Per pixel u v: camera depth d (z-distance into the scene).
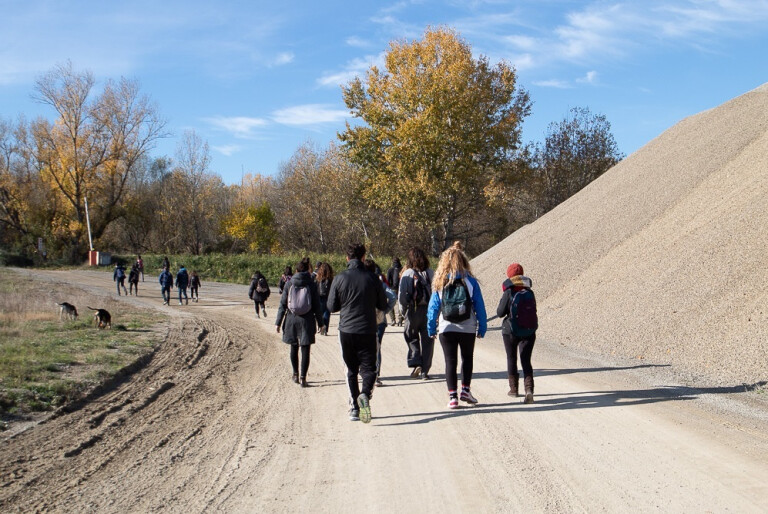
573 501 4.53
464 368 7.61
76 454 6.04
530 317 7.81
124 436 6.74
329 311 7.32
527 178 53.00
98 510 4.58
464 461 5.54
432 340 9.74
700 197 17.94
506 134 50.94
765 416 6.96
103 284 40.34
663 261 15.05
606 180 25.58
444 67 47.47
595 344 12.86
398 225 55.94
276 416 7.59
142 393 8.96
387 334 16.03
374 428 6.83
